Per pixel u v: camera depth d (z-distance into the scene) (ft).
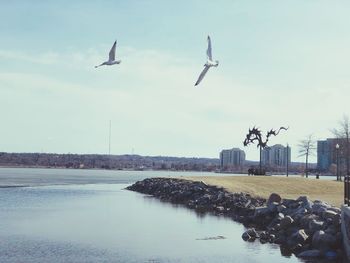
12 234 136.46
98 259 106.52
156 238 131.34
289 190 221.46
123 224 157.69
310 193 213.46
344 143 354.13
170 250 115.44
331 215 122.21
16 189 335.47
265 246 119.75
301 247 113.70
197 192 244.42
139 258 107.76
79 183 449.89
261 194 210.38
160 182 324.60
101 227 150.71
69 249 116.37
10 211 192.54
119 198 266.16
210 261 104.78
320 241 109.50
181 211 197.77
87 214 184.24
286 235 126.11
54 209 200.95
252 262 103.50
